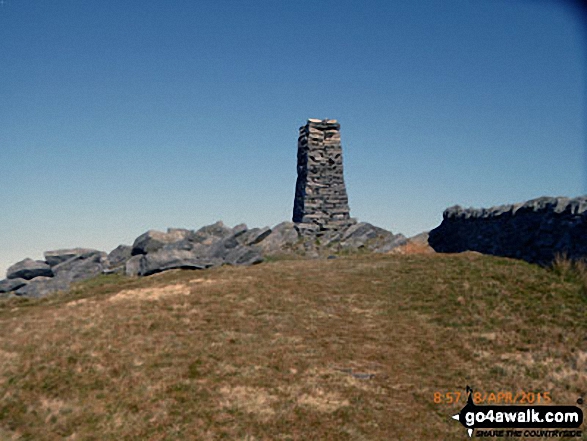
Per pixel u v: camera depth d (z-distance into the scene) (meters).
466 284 24.52
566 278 23.62
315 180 53.47
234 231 51.66
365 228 50.75
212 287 25.33
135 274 39.09
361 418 13.46
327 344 18.48
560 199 27.80
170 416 13.19
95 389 14.55
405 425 13.22
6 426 12.73
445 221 46.81
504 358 17.28
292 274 29.39
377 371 16.41
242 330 19.42
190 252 39.41
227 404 13.80
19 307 27.03
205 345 17.70
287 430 12.73
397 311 22.47
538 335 18.67
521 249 30.83
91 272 42.56
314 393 14.66
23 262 42.81
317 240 50.50
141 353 16.78
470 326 20.16
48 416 13.18
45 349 16.86
